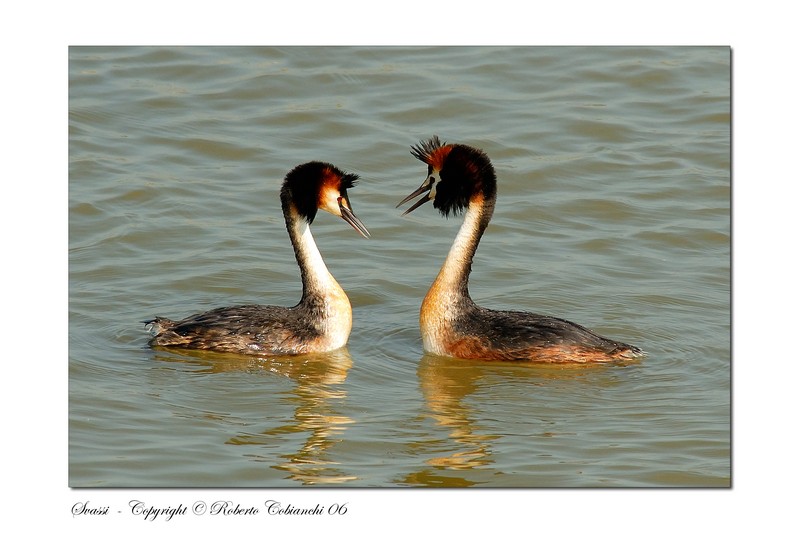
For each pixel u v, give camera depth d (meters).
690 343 14.93
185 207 19.53
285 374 13.91
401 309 16.34
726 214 19.75
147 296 16.44
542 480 11.51
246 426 12.57
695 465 11.83
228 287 16.89
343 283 17.16
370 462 11.83
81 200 19.48
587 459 11.95
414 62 24.77
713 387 13.59
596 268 17.77
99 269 17.36
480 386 13.59
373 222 19.34
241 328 14.33
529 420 12.77
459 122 22.61
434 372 14.01
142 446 12.10
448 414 12.88
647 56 24.88
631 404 13.14
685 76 24.47
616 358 14.11
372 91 23.66
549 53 24.78
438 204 14.80
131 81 23.66
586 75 24.55
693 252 18.50
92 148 21.23
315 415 12.84
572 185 20.69
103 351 14.42
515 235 19.03
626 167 21.27
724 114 23.11
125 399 13.12
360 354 14.62
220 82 23.80
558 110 23.11
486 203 14.52
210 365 14.08
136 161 20.92
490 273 17.48
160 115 22.56
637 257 18.23
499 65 24.70
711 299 16.59
